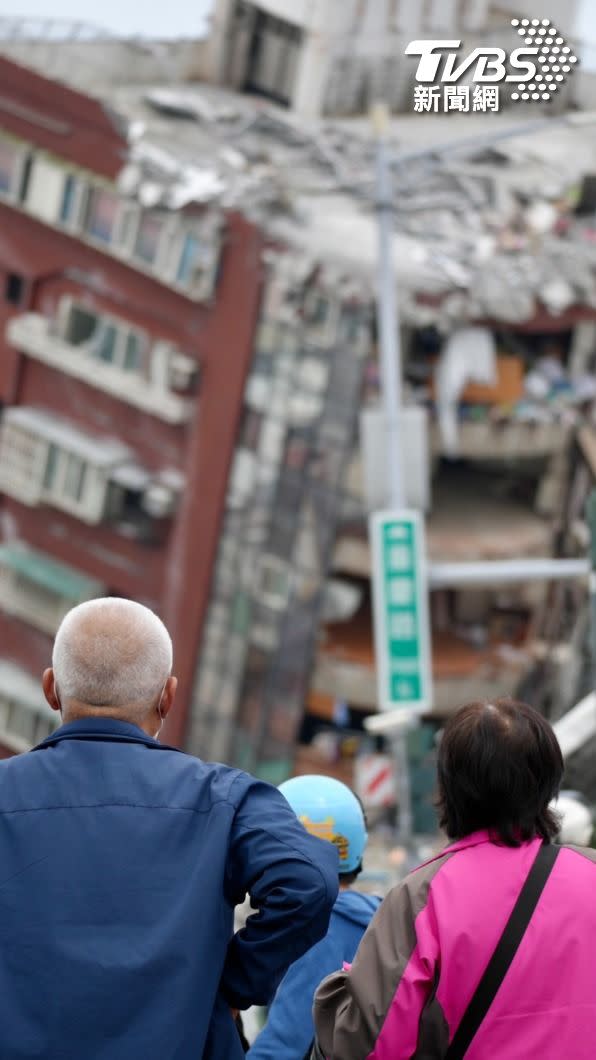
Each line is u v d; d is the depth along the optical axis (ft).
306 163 118.11
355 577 120.37
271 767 116.47
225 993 8.65
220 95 126.41
